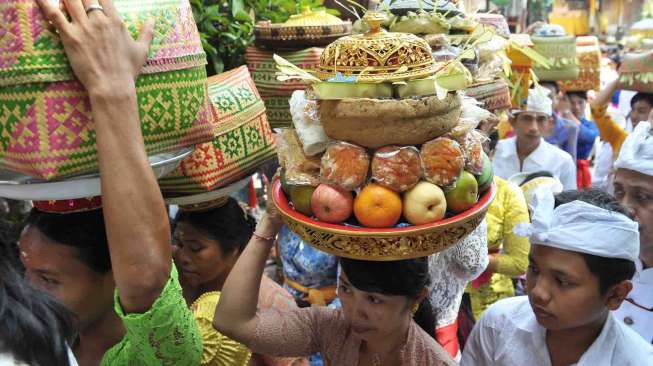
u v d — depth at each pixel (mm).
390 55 1297
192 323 1404
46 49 1109
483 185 1457
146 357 1359
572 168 4332
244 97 1776
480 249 2203
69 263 1487
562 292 1576
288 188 1440
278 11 2748
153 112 1246
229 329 1625
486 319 1872
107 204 1170
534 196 1646
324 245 1338
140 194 1183
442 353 1593
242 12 2459
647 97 4273
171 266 1302
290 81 2359
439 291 2242
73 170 1173
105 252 1512
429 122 1272
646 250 2168
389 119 1249
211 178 1685
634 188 2156
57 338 1081
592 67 5602
